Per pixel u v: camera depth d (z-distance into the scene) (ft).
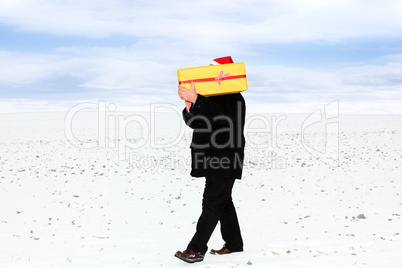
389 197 26.11
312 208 24.11
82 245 17.42
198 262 13.78
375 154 41.83
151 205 26.16
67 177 34.78
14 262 14.92
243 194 28.40
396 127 66.39
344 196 26.99
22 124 75.41
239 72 13.24
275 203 25.68
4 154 45.98
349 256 13.84
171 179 33.76
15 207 26.18
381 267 12.66
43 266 14.28
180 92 13.01
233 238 14.93
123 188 31.04
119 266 13.82
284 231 18.92
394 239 16.48
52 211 25.08
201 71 13.25
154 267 13.53
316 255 14.03
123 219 22.84
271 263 13.25
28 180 33.86
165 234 19.29
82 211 24.95
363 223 19.83
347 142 50.31
